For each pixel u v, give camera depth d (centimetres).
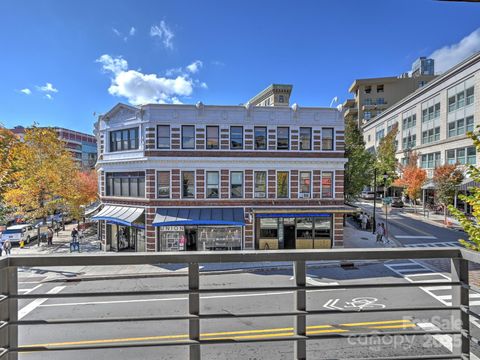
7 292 217
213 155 1911
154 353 701
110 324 869
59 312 991
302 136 1983
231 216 1866
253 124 1939
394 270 1494
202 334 793
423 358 241
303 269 237
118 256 221
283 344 722
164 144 1898
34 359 676
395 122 4878
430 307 240
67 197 2338
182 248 1864
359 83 6675
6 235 2131
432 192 3844
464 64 3125
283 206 1941
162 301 1076
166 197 1897
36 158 2205
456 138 3266
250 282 1344
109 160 2109
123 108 2030
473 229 536
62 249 2078
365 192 5434
